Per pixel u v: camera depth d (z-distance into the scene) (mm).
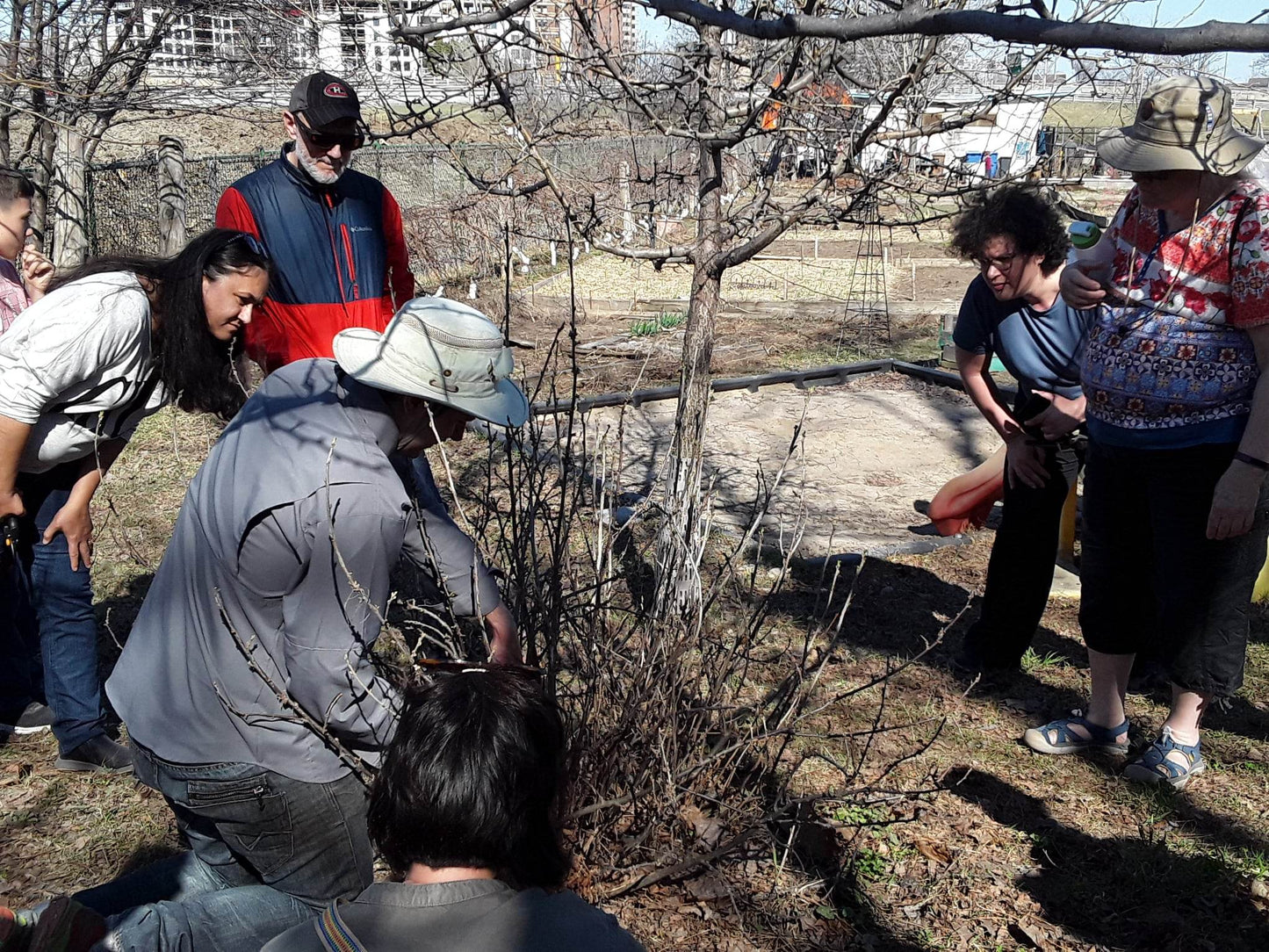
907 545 5727
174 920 2211
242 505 2143
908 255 16812
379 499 2188
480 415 2291
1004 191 3818
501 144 3953
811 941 2982
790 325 11977
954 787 3699
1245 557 3365
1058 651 4691
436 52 3699
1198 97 2938
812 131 3402
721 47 3553
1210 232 3156
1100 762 3869
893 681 4383
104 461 3439
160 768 2320
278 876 2348
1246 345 3207
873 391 9141
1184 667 3502
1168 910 3133
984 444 7664
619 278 14703
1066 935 3031
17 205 3748
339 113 3762
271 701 2238
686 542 3488
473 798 1510
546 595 2969
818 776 3691
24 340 3080
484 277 13203
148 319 3188
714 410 8555
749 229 3773
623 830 3109
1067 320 3877
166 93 8688
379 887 1546
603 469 3561
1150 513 3469
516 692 1630
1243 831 3490
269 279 3062
